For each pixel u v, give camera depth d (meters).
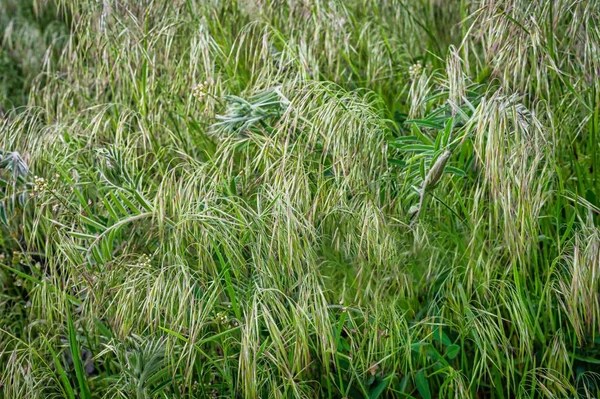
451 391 1.96
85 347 2.20
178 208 1.91
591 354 2.15
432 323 1.94
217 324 1.90
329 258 2.09
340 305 1.94
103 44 2.50
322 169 2.06
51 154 2.24
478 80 2.37
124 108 2.44
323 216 2.03
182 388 1.96
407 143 2.18
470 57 2.64
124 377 1.92
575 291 1.93
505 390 2.22
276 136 1.98
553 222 2.22
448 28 2.79
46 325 2.18
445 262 2.21
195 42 2.41
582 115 2.36
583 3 2.19
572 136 2.34
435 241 2.18
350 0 2.85
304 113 2.11
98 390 2.26
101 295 1.99
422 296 2.23
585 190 2.30
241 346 1.82
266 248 1.88
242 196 2.09
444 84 2.27
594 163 2.25
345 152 1.99
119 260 2.04
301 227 1.85
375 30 2.75
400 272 2.05
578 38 2.26
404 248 2.13
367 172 2.01
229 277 1.81
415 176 2.08
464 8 2.63
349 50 2.61
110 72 2.49
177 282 1.84
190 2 2.52
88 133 2.47
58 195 2.12
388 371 2.07
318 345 1.89
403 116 2.47
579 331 1.95
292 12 2.55
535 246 2.00
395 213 2.08
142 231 2.16
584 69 2.23
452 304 2.02
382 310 1.98
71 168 2.26
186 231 1.88
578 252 1.95
